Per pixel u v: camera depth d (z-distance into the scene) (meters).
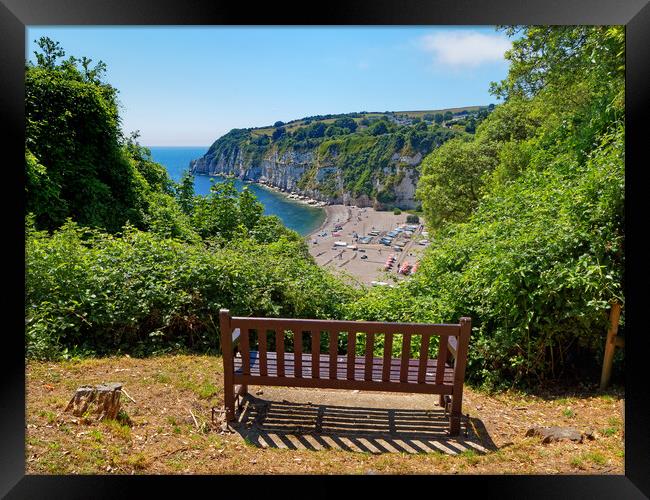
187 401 4.44
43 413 3.82
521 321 5.20
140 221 11.68
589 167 6.16
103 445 3.55
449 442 3.92
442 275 6.63
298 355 4.05
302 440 3.89
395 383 4.02
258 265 7.38
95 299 5.79
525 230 5.80
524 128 29.45
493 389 5.16
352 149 127.81
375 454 3.71
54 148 10.19
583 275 4.88
